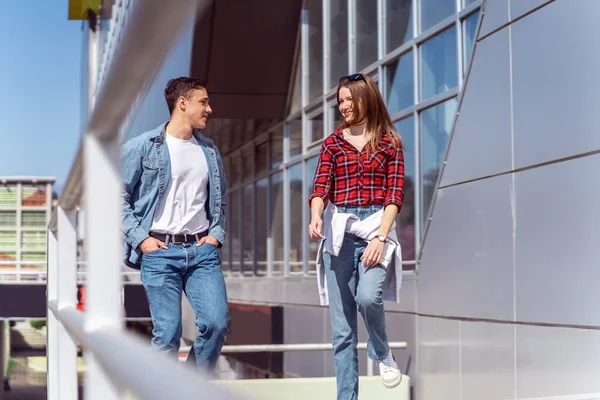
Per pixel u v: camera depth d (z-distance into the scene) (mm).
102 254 1088
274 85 15070
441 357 8242
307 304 13414
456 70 8742
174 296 3939
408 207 9719
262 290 16422
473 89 7707
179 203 3953
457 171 7977
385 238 4238
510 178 7016
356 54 11836
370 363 8570
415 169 9562
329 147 4387
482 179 7477
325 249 4375
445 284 8180
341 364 4438
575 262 6125
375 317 4320
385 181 4352
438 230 8359
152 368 667
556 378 6289
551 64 6449
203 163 3996
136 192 3971
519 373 6809
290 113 15117
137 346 814
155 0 610
